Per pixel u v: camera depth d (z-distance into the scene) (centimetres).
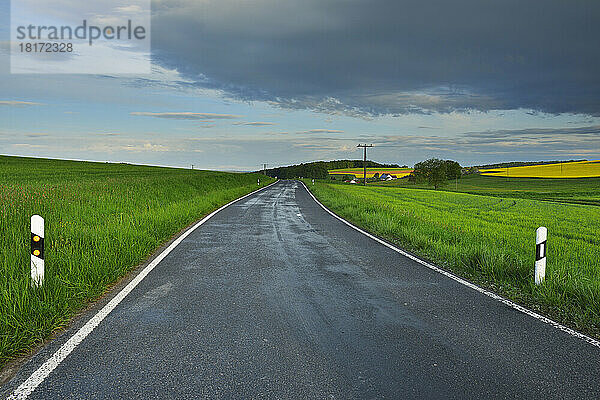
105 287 598
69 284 550
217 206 2086
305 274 701
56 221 1032
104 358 372
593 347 411
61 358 372
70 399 305
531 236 1272
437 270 745
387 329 453
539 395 318
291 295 576
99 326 452
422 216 1820
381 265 782
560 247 1029
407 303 550
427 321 481
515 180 11569
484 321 483
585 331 454
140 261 788
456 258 812
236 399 307
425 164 10106
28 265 619
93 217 1175
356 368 358
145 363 363
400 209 2172
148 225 1089
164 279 655
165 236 1081
